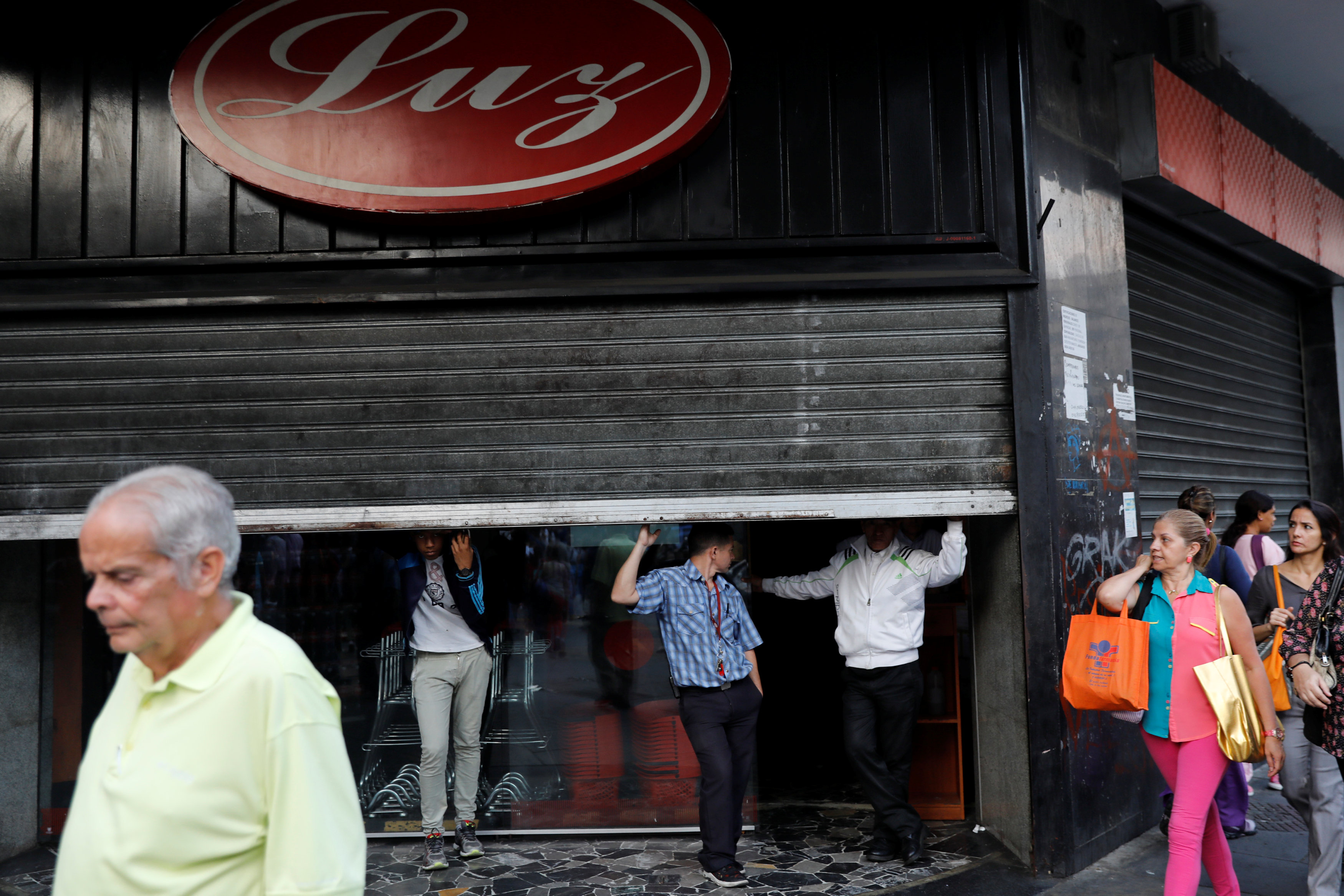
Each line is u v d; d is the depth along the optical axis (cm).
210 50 391
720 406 398
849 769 568
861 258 402
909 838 409
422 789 422
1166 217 586
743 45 407
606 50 391
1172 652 317
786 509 395
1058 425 411
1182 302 625
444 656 425
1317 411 802
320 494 395
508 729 465
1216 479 649
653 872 408
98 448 396
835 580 437
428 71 392
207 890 147
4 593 447
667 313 399
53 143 405
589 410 397
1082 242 450
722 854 394
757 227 401
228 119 389
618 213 401
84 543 150
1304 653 314
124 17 408
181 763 148
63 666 471
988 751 446
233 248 401
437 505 394
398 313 398
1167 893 309
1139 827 444
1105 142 485
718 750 396
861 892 381
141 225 402
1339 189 794
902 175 404
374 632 464
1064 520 408
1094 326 452
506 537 470
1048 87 441
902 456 398
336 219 399
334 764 157
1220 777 311
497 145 389
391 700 462
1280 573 379
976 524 452
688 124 386
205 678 153
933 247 402
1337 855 340
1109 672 320
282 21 393
